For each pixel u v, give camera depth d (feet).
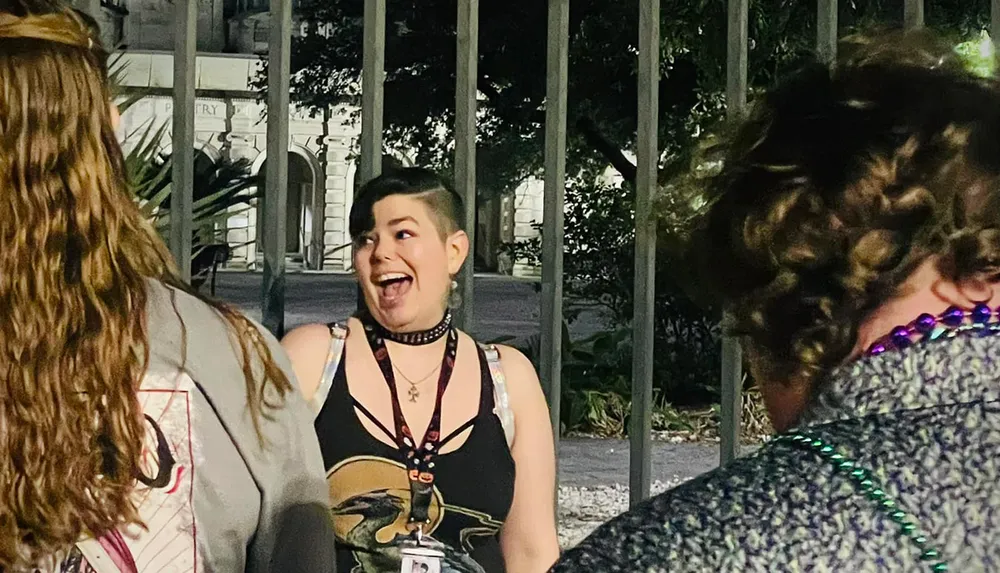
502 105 36.19
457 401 9.02
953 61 3.48
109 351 5.06
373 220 9.12
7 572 4.92
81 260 5.05
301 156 112.78
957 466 2.81
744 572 2.76
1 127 4.99
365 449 8.79
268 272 10.36
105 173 5.18
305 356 8.93
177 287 5.66
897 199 3.11
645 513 2.96
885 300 3.13
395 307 8.97
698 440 31.07
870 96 3.29
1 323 4.91
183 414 5.31
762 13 26.07
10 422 4.88
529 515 9.12
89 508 4.96
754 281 3.33
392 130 38.58
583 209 35.24
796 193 3.22
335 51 41.22
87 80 5.19
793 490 2.85
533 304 67.15
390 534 8.64
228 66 98.27
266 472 5.58
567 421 32.19
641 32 10.90
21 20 5.11
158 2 97.50
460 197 9.56
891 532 2.76
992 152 3.15
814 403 3.12
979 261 3.04
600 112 35.04
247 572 5.75
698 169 3.72
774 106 3.44
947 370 2.95
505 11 34.65
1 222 4.95
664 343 34.40
